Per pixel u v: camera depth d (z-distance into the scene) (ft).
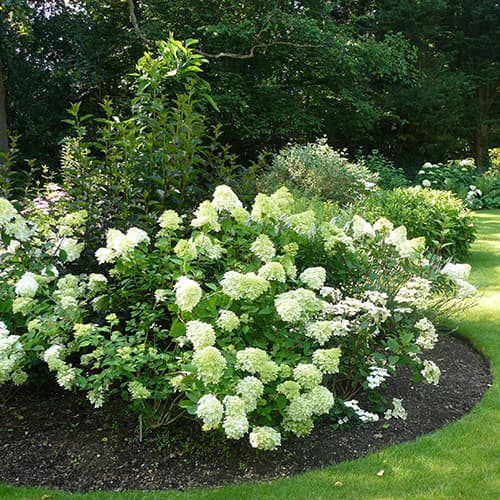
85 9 51.29
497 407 11.68
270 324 9.86
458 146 75.97
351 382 11.68
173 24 50.83
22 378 10.33
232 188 13.60
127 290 11.11
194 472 9.34
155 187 12.85
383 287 12.71
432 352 14.69
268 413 9.16
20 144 47.75
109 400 11.37
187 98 13.30
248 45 49.37
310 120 55.52
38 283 10.53
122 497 8.61
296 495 8.71
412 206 25.62
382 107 64.95
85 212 11.94
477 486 8.97
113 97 49.83
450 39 74.28
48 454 9.71
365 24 67.36
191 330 8.72
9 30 43.68
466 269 12.84
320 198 28.55
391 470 9.42
